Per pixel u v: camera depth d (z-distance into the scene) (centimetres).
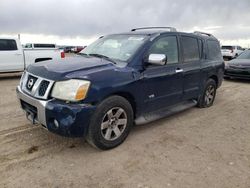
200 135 436
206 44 592
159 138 416
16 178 288
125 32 495
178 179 296
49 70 344
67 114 314
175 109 500
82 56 446
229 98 750
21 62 1070
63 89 318
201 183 290
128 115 378
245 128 480
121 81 358
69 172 304
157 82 425
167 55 459
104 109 340
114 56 423
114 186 280
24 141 386
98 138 343
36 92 338
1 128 439
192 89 535
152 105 430
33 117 354
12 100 653
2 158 332
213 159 348
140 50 407
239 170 321
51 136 406
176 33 493
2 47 1020
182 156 354
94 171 309
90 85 324
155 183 287
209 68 584
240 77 1070
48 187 274
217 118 537
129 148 373
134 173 307
